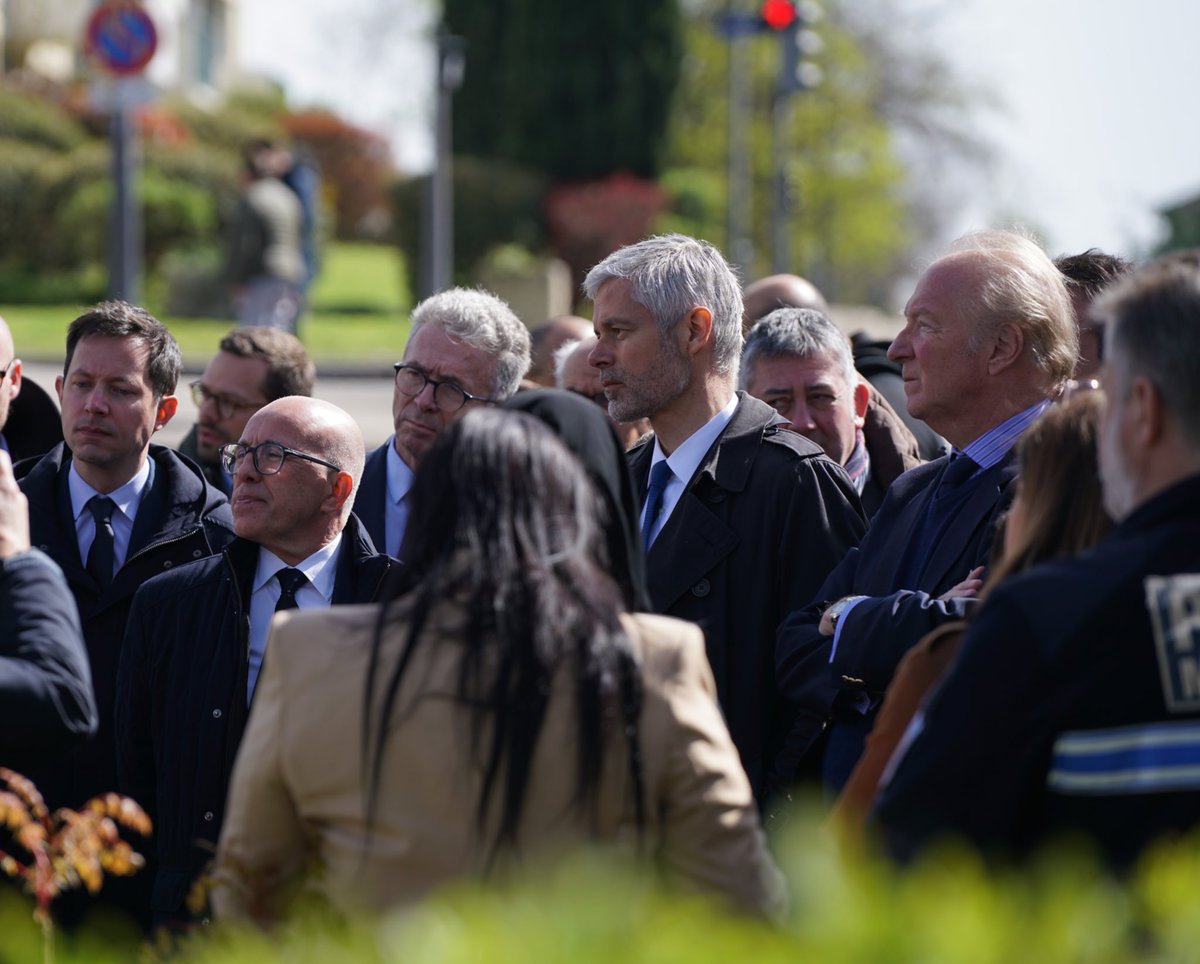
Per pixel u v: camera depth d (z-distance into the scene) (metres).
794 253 123.56
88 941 7.79
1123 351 8.75
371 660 8.87
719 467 14.70
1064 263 15.61
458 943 6.47
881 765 9.52
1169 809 8.08
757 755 14.32
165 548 15.85
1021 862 8.34
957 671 8.54
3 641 10.12
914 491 13.66
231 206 85.75
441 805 8.61
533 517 8.94
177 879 13.67
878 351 21.55
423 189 89.50
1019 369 13.04
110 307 16.47
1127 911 6.69
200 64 136.38
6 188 81.75
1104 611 8.27
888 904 6.59
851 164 126.69
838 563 14.08
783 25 50.31
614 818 8.73
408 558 9.14
